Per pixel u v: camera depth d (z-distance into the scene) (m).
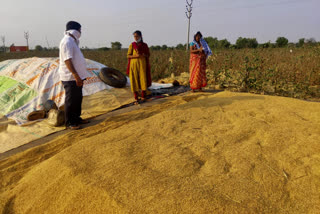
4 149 3.45
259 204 1.75
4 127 4.35
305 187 1.95
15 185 2.46
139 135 3.15
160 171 2.21
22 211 2.05
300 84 6.25
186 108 4.40
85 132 3.81
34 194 2.17
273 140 2.79
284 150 2.57
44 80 5.50
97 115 4.84
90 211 1.81
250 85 6.77
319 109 3.99
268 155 2.49
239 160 2.39
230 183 2.01
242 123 3.37
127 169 2.24
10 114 4.92
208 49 6.18
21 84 5.54
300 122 3.33
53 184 2.17
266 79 6.63
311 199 1.81
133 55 5.51
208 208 1.69
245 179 2.07
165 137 3.07
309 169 2.19
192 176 2.13
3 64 6.70
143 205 1.75
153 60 13.37
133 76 5.58
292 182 2.04
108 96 5.84
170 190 1.90
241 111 3.97
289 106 4.22
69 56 3.61
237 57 9.93
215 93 6.20
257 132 3.06
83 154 2.61
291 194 1.89
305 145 2.62
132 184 2.00
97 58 16.58
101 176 2.14
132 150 2.69
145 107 5.20
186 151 2.63
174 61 11.97
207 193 1.86
